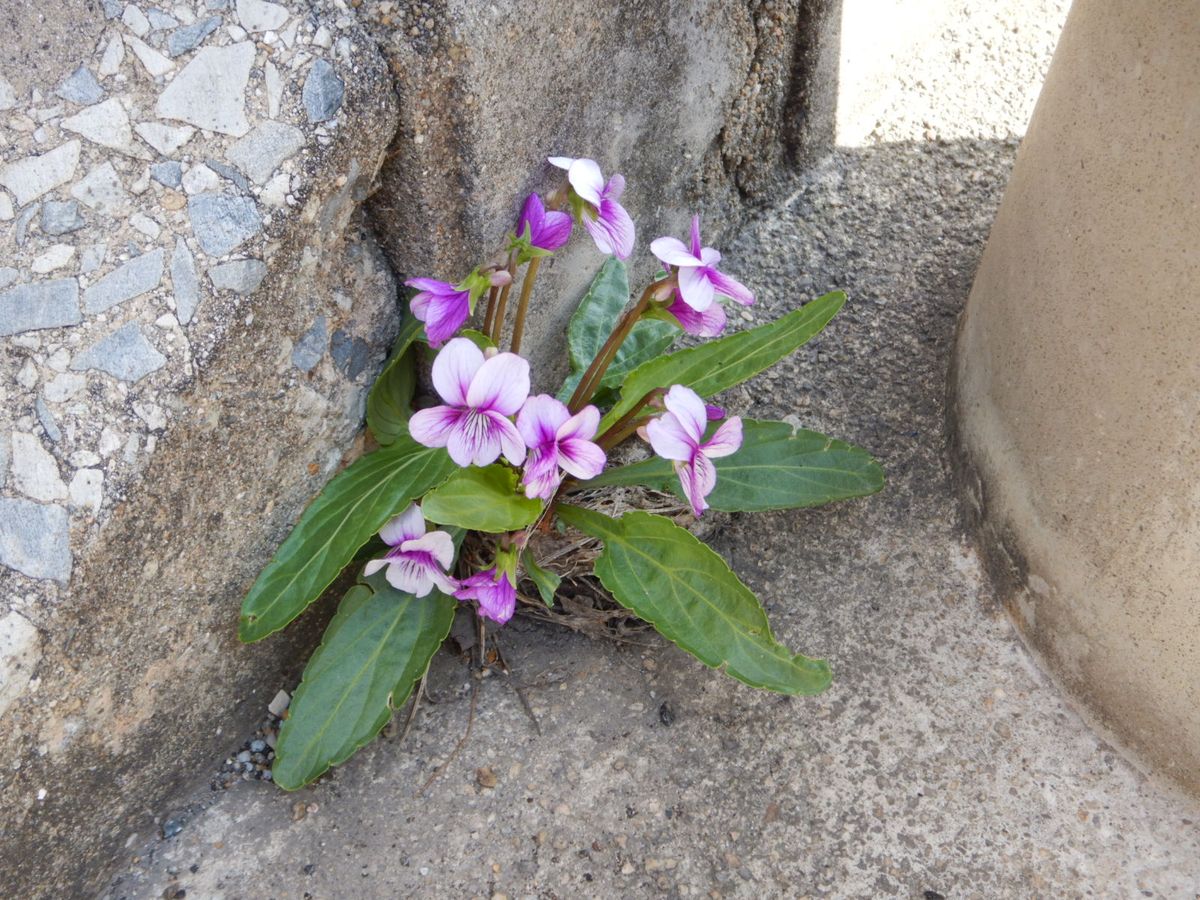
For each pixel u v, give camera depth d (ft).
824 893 0.88
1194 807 0.90
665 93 1.03
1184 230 0.75
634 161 1.04
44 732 0.79
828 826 0.90
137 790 0.87
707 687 0.96
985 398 0.98
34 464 0.77
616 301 1.04
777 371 1.10
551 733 0.94
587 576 0.99
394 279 0.91
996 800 0.91
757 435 0.99
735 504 0.97
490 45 0.84
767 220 1.21
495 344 0.93
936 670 0.97
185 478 0.81
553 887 0.88
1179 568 0.82
